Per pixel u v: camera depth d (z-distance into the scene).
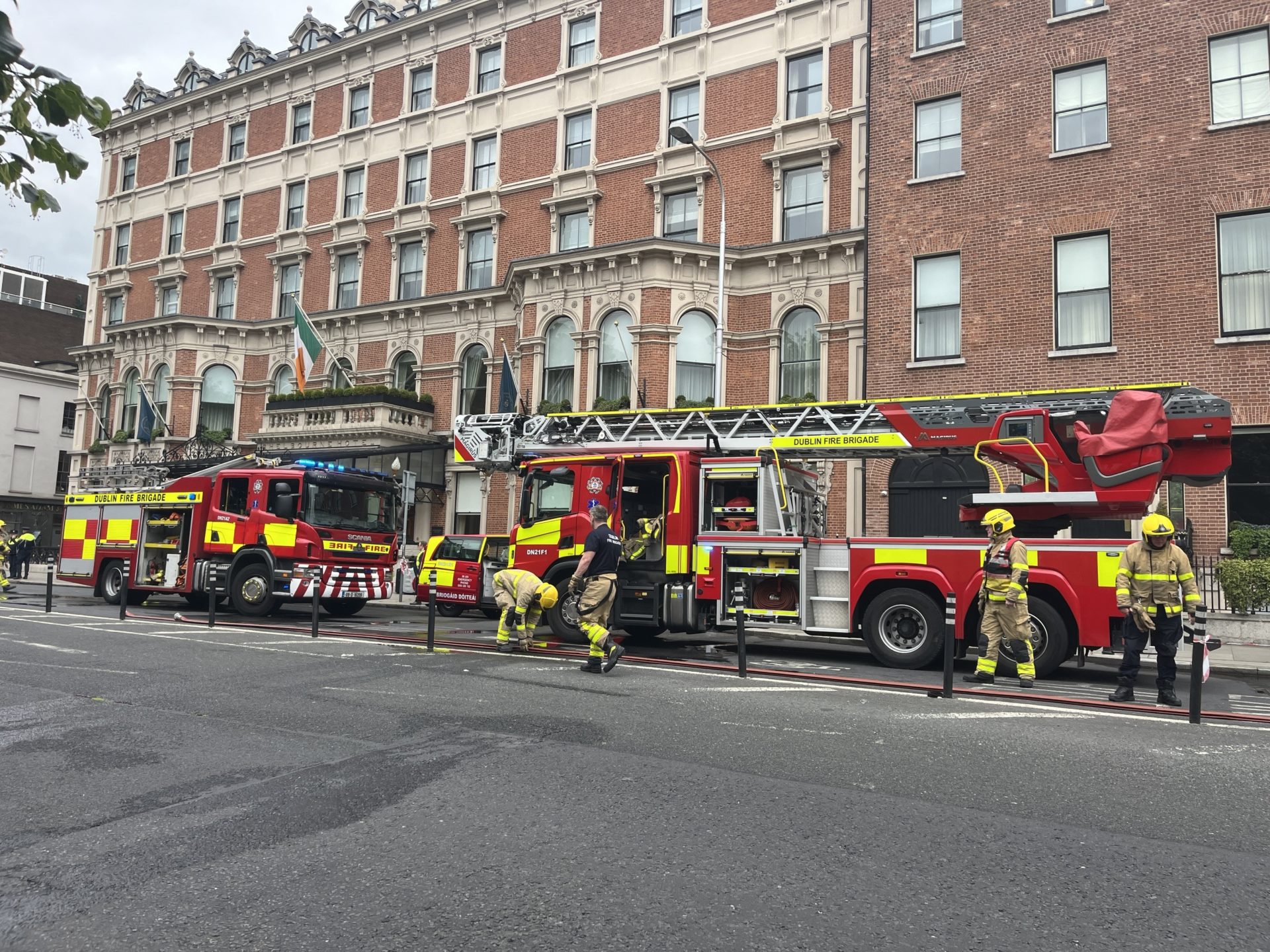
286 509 16.09
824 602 11.53
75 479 36.81
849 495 20.86
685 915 3.61
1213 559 15.85
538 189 27.72
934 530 19.09
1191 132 17.41
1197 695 7.86
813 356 22.70
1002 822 4.83
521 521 13.74
